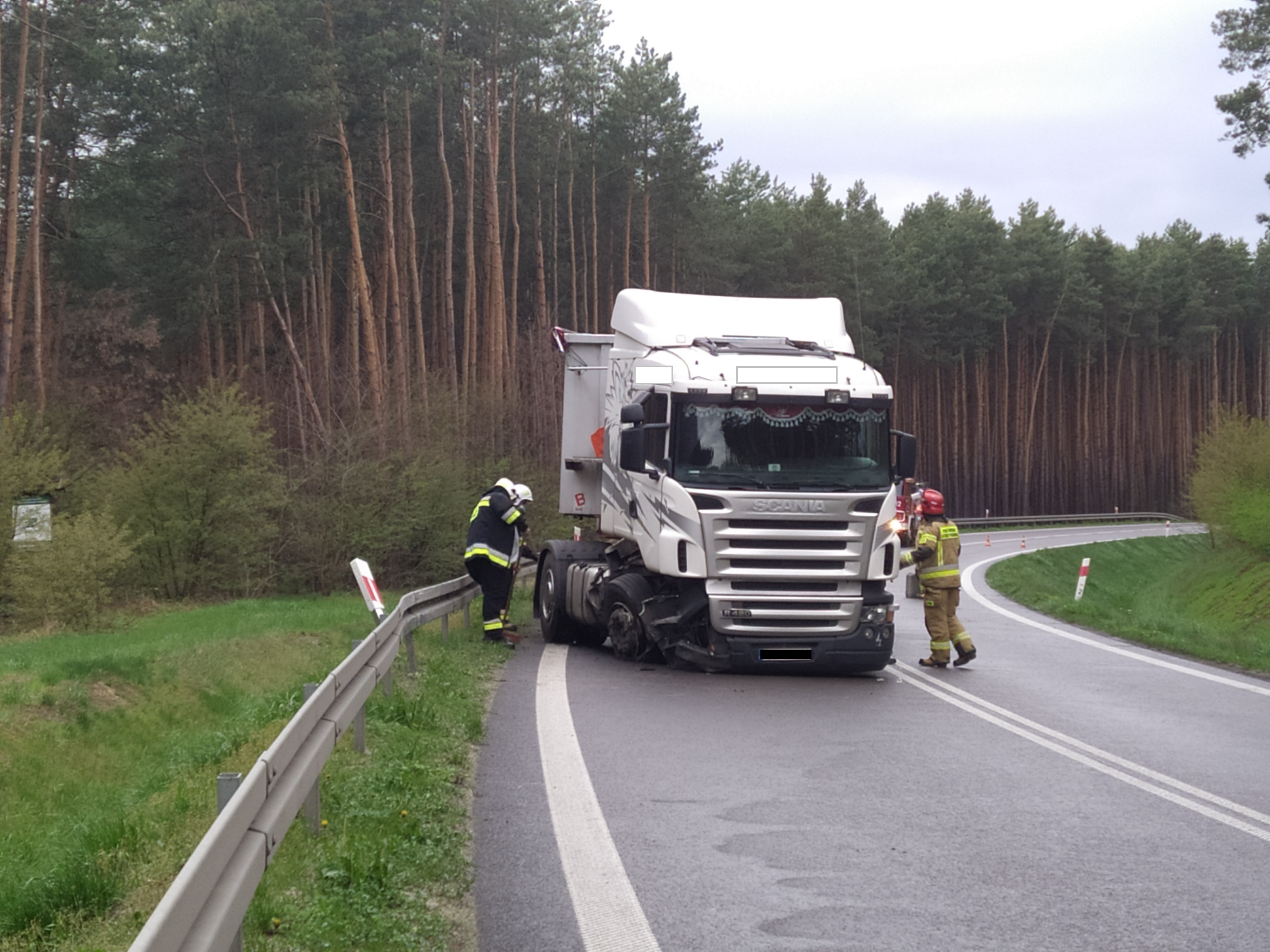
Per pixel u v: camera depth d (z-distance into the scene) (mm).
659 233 52438
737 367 12336
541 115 49250
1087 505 79188
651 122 50031
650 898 5465
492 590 14883
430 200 48844
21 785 8203
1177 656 15594
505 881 5711
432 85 39125
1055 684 12664
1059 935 5012
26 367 36250
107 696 10383
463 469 27625
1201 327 82000
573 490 15727
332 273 42688
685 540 12055
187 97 36344
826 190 61656
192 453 22500
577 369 15742
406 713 9328
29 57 31688
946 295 67625
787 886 5660
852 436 12375
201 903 3568
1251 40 31719
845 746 9062
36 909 5172
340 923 4844
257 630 15117
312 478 25953
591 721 9961
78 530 17500
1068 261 76188
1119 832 6641
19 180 30891
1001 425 72750
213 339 42250
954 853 6219
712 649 12234
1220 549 40125
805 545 12125
